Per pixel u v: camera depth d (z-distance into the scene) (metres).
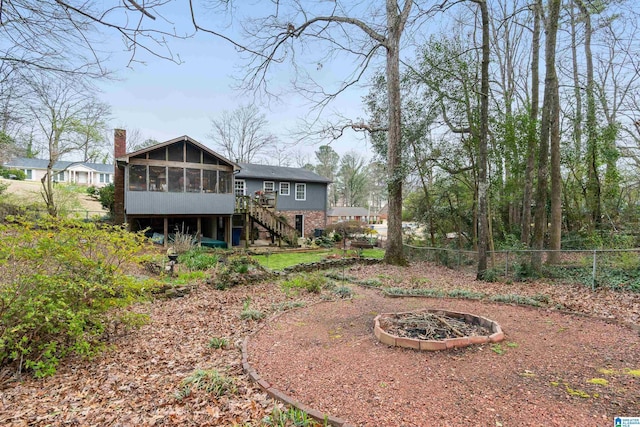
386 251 12.34
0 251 3.90
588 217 12.14
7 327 3.84
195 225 18.73
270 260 14.01
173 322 6.04
